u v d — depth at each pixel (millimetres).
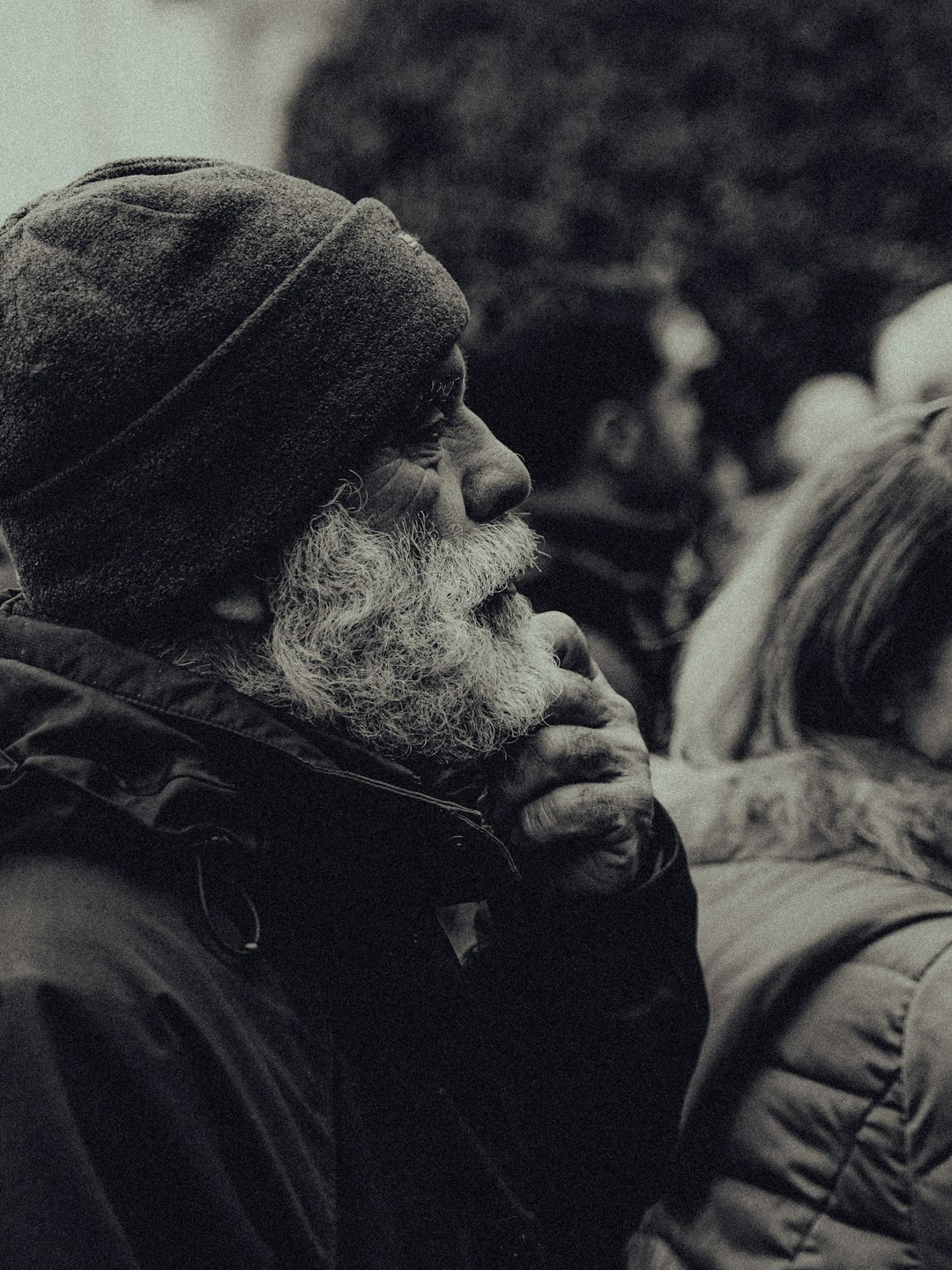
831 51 5199
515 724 1173
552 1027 1287
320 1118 1010
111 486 1061
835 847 1374
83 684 1039
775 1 5203
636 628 2174
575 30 5148
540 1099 1295
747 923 1344
